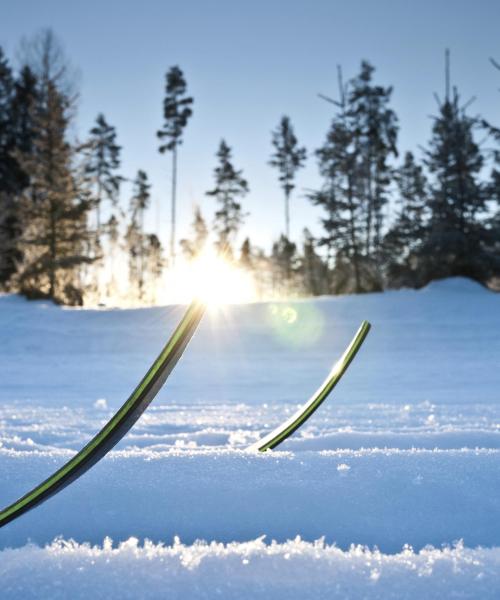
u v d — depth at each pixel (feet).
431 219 83.41
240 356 49.08
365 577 3.22
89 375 35.40
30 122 117.60
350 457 5.99
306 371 37.65
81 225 89.40
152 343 57.11
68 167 88.28
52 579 3.22
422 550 3.64
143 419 15.16
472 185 78.89
